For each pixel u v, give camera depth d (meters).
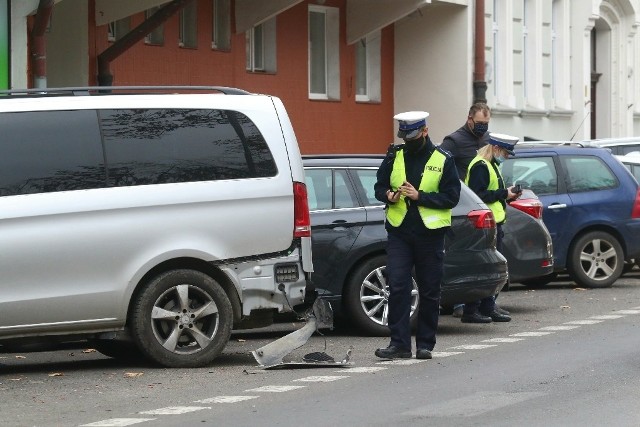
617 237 30.94
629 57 65.31
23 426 14.19
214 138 18.58
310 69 44.31
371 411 14.70
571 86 58.84
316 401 15.51
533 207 26.73
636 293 29.84
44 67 29.58
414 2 44.16
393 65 48.81
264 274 18.70
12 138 17.81
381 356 19.28
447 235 22.28
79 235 17.83
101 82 33.78
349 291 22.17
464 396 15.68
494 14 52.03
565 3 57.69
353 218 22.20
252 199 18.61
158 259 18.16
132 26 36.06
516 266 26.59
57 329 17.92
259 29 41.50
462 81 47.72
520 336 22.06
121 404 15.64
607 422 13.84
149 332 18.31
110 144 18.14
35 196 17.72
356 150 46.12
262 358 18.55
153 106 18.44
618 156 34.34
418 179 19.05
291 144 18.97
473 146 25.56
